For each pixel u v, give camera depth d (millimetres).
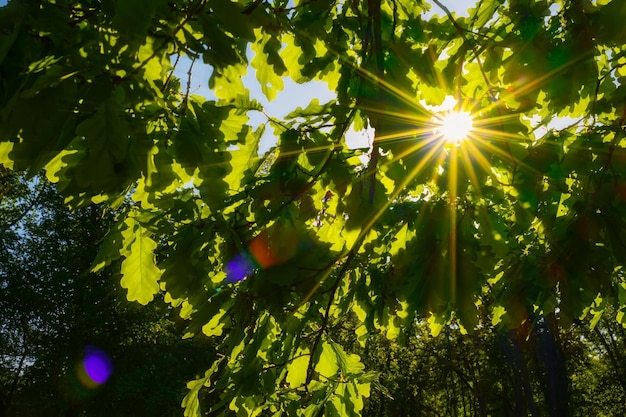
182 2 1659
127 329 19625
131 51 1339
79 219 21188
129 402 19234
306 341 3170
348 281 3527
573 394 33781
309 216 2365
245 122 1984
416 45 2777
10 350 20844
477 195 2422
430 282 2314
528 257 2705
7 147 1521
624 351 33125
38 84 1255
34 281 20094
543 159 2549
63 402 18719
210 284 2422
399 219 2561
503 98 2568
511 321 2713
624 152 2566
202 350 20734
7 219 24281
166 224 2410
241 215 2482
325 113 2510
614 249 2477
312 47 2607
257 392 2801
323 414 3092
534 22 2570
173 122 1727
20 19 1286
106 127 1334
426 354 32375
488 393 32344
